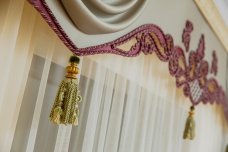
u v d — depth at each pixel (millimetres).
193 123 1759
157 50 1377
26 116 944
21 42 907
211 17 2020
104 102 1225
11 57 850
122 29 1080
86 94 1161
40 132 1011
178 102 1794
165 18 1449
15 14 867
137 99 1419
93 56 1177
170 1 1499
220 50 2262
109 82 1247
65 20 879
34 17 939
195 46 1815
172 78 1708
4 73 831
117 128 1271
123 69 1327
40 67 979
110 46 1070
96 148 1188
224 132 2473
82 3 880
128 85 1376
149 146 1500
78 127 1138
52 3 840
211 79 2045
